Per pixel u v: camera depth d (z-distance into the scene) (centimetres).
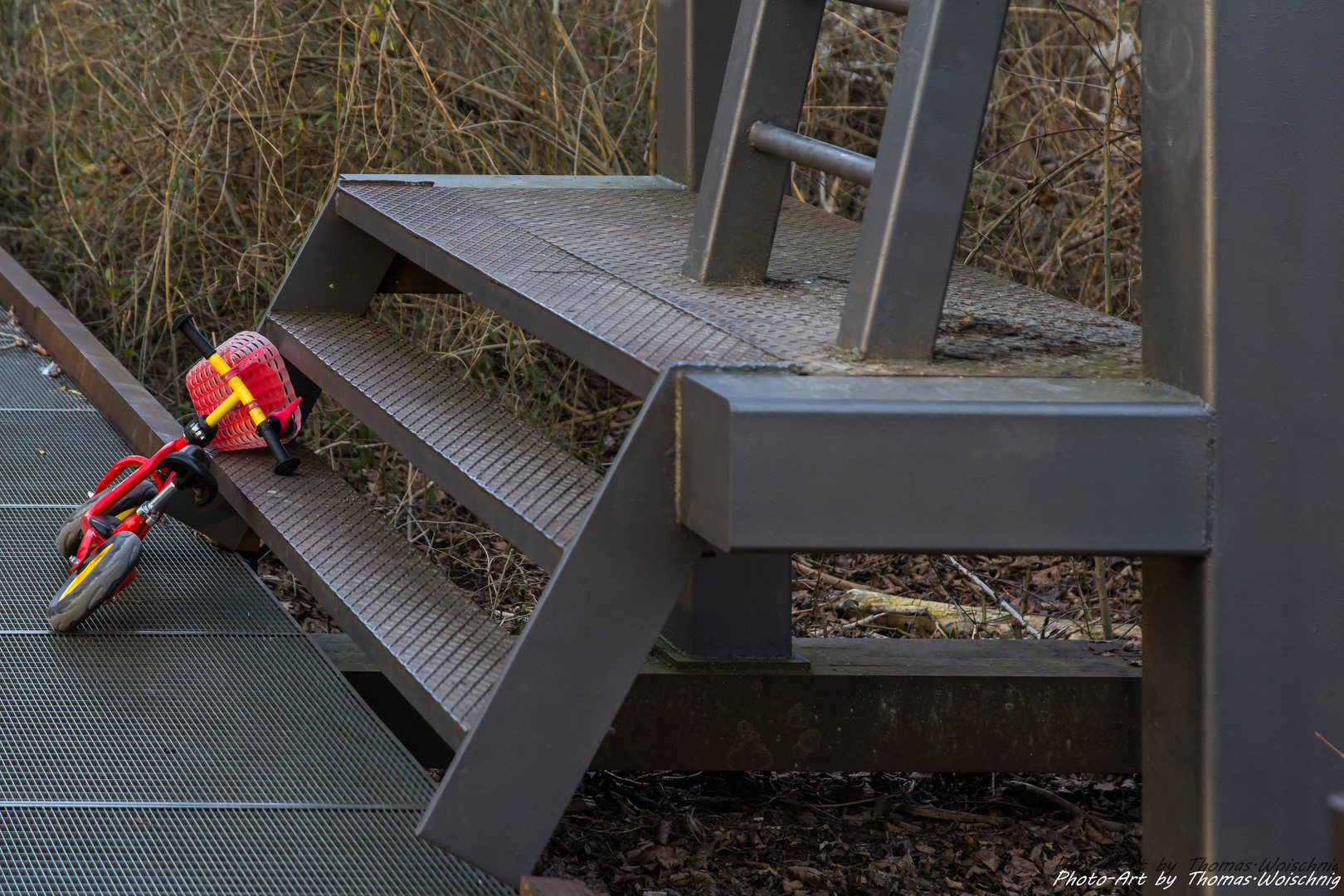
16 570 341
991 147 623
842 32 678
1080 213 572
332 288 374
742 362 209
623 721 332
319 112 650
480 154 623
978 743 341
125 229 693
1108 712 342
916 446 188
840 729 338
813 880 321
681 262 296
